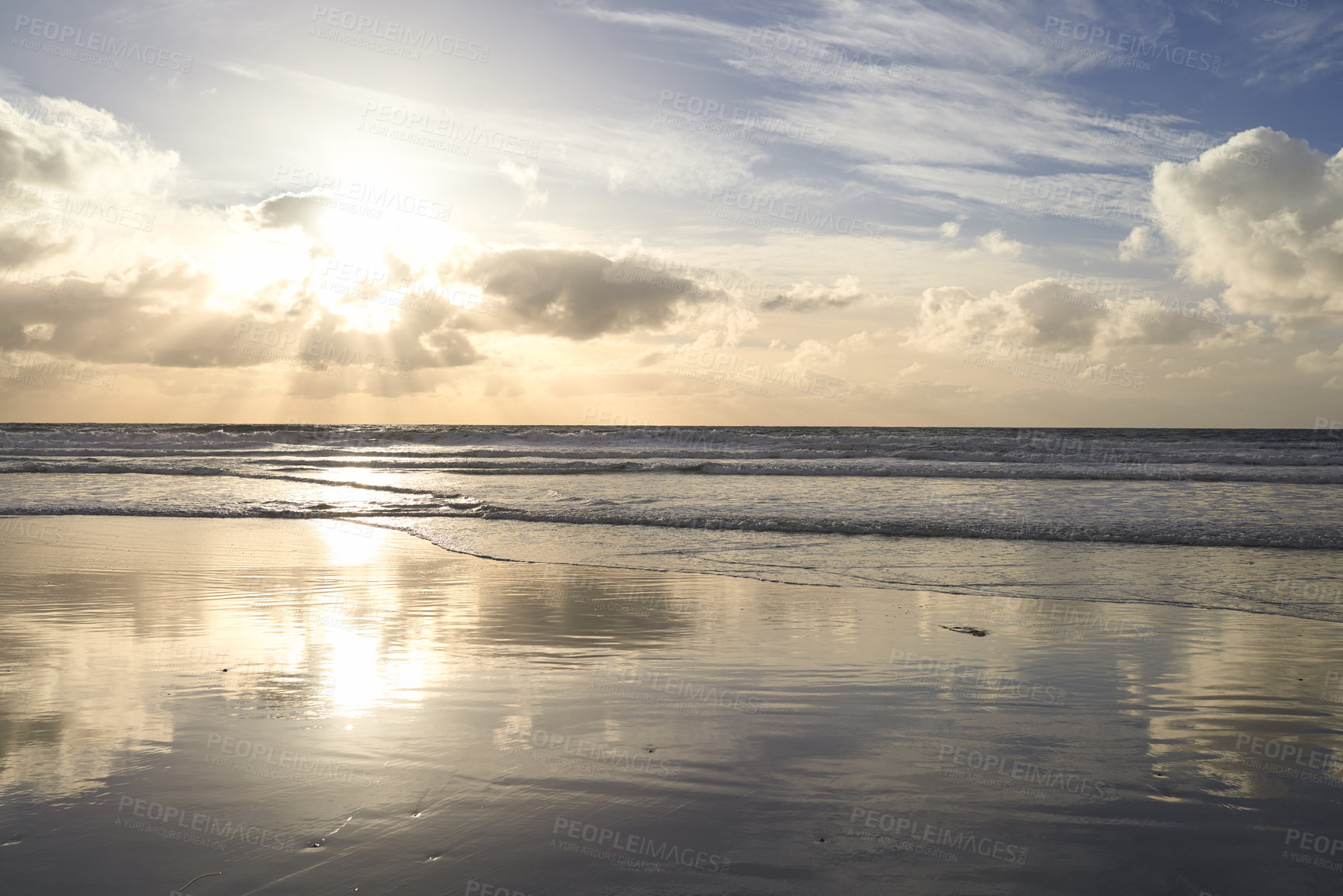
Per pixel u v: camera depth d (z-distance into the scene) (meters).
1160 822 3.12
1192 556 10.75
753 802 3.26
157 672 5.16
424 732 4.05
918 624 6.86
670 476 25.78
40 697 4.57
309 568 9.84
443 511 16.17
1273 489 20.53
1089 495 19.00
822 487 21.42
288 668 5.28
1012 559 10.53
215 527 14.13
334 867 2.67
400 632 6.46
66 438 44.19
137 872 2.61
